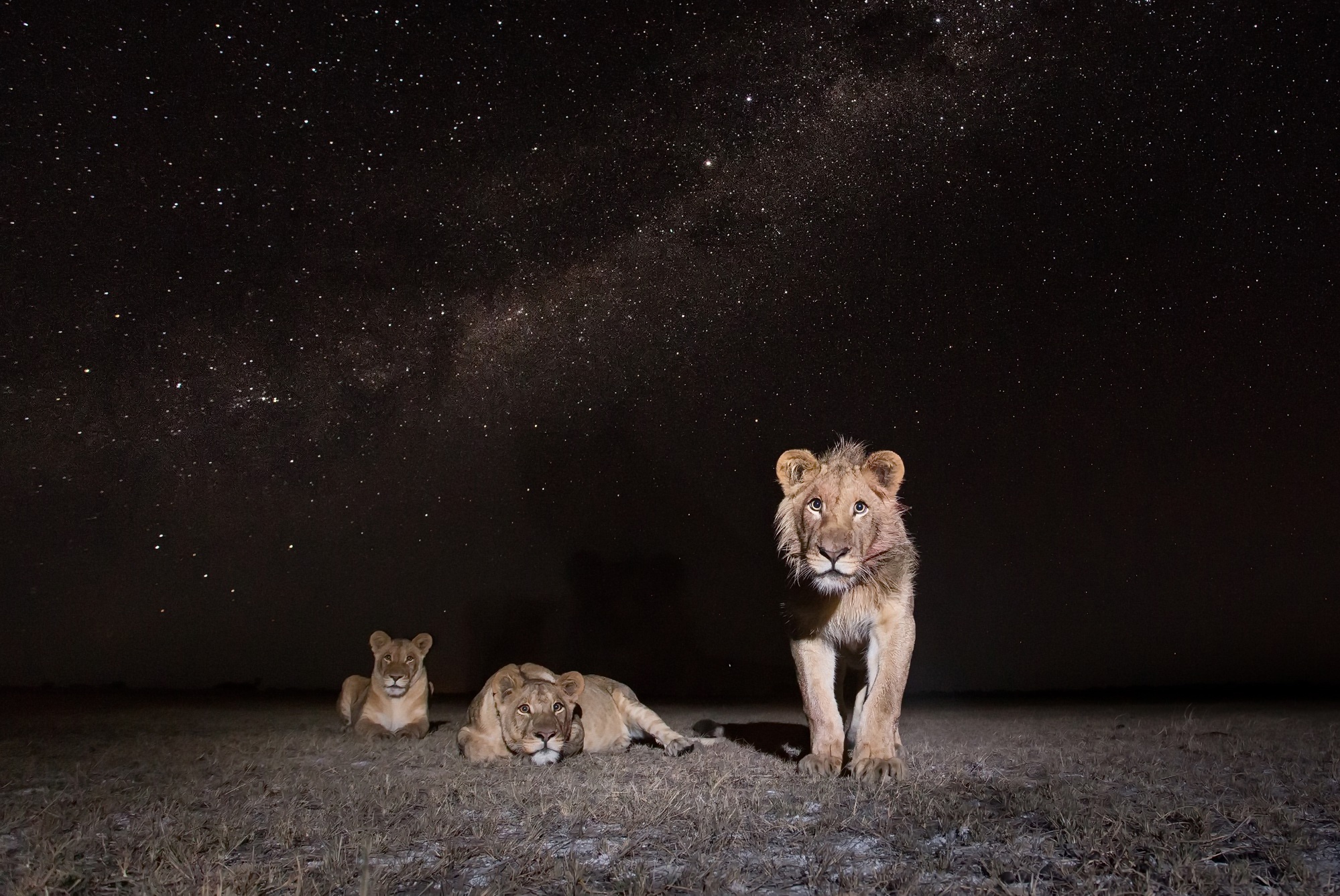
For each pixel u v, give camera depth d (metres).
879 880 2.01
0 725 6.04
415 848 2.38
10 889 2.01
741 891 1.97
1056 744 4.52
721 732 5.34
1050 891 1.90
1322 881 1.90
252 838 2.49
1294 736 4.71
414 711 5.62
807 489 3.48
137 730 5.73
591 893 1.95
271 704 8.14
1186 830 2.33
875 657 3.51
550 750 4.00
